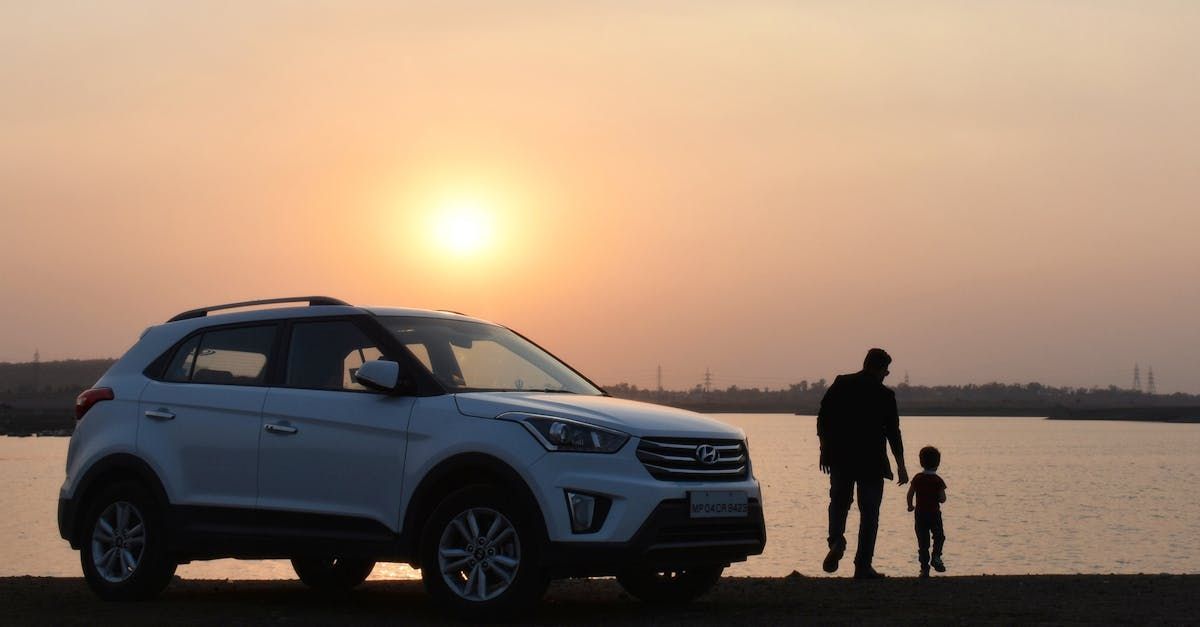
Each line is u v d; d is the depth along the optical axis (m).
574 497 7.51
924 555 14.33
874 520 11.93
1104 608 8.67
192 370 9.34
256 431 8.75
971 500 87.56
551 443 7.61
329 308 8.98
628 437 7.66
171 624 7.79
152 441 9.20
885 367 12.13
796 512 73.88
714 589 10.24
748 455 8.45
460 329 9.13
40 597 9.53
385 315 8.85
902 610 8.61
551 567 7.50
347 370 8.63
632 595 9.55
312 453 8.48
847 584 10.74
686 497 7.70
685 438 7.92
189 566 32.69
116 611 8.52
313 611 8.55
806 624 7.78
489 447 7.73
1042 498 89.81
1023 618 8.12
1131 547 53.22
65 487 9.59
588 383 9.34
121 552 9.30
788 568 39.44
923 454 14.40
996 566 44.16
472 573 7.75
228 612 8.46
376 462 8.20
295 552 8.50
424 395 8.22
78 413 9.71
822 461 12.18
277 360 8.95
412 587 10.70
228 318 9.39
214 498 8.87
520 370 9.00
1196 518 70.25
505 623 7.69
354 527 8.26
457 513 7.79
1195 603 8.98
